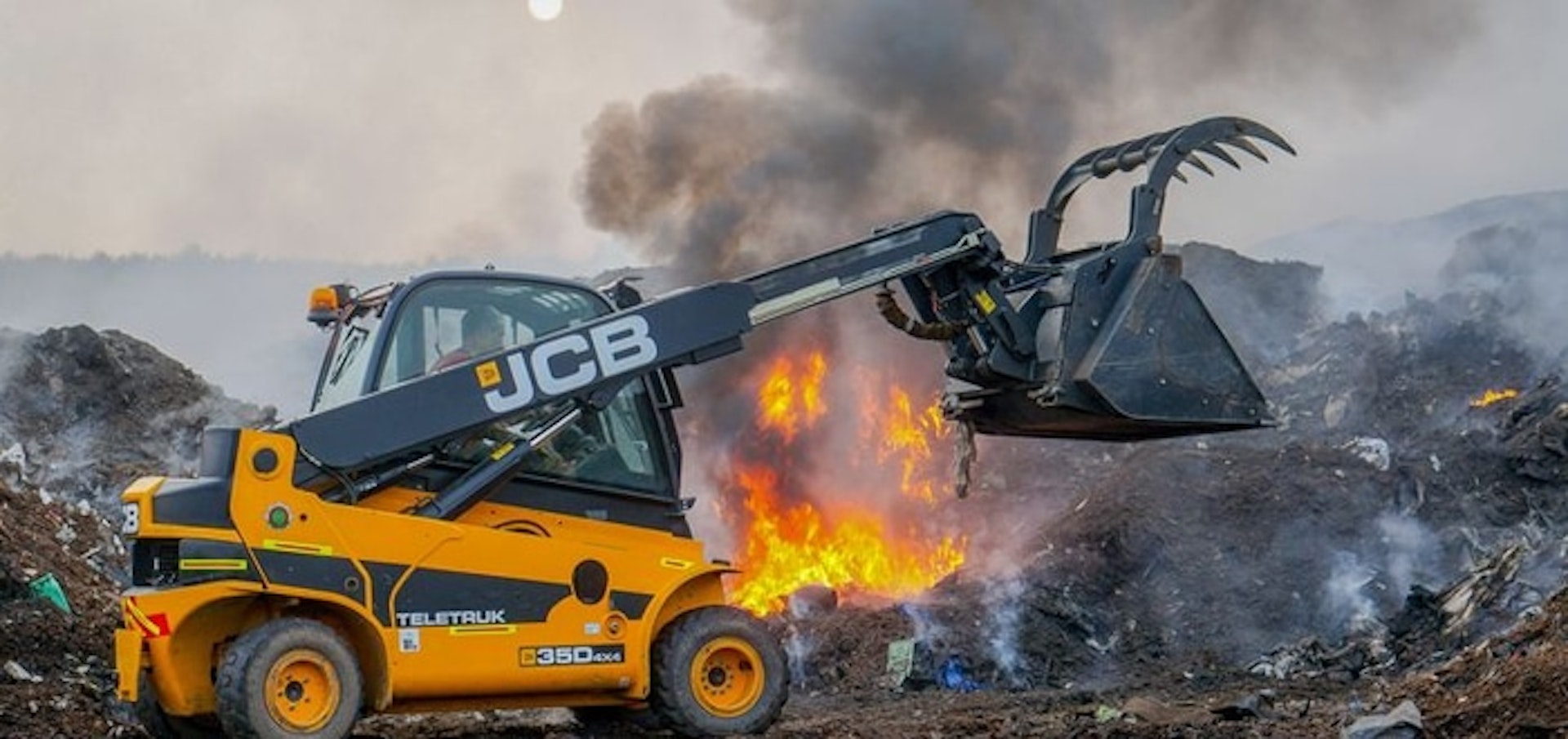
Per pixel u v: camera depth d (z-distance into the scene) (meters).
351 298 10.28
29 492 13.15
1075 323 10.05
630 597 9.22
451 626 8.73
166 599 8.27
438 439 8.95
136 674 8.30
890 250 10.12
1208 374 10.17
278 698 8.28
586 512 9.47
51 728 9.21
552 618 8.98
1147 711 11.34
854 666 15.35
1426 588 15.28
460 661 8.73
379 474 8.93
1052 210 10.71
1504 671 9.51
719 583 9.70
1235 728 10.12
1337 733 9.70
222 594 8.30
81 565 12.02
